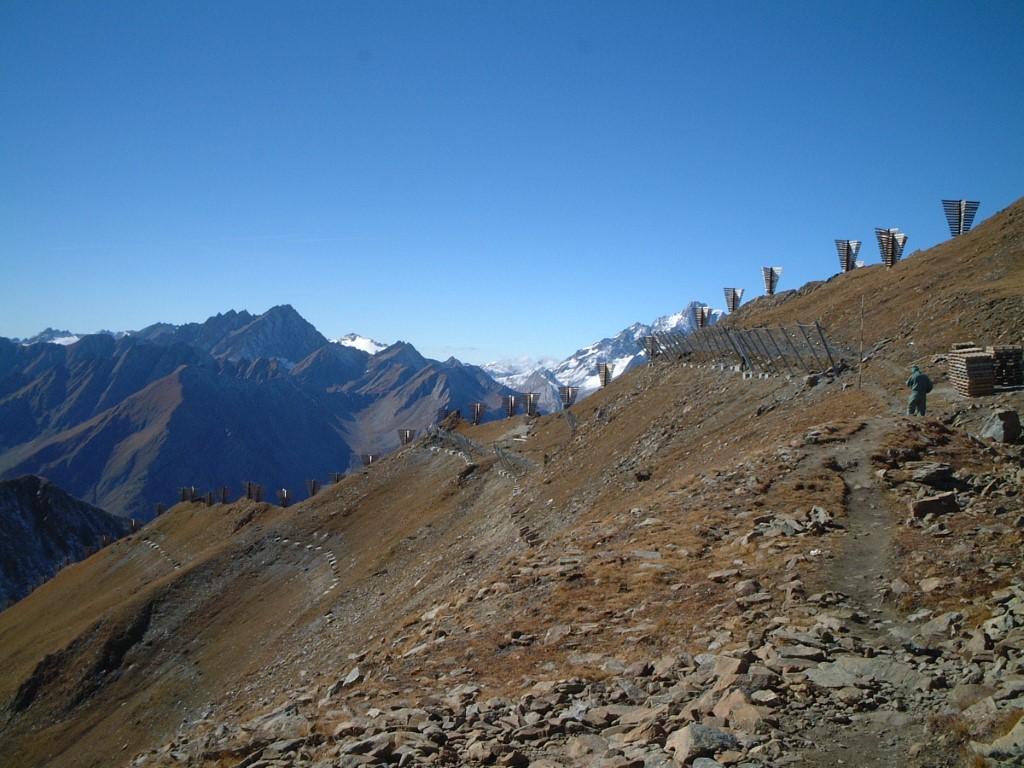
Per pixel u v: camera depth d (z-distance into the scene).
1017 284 38.38
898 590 13.33
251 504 118.00
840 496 19.48
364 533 82.44
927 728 8.45
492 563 41.00
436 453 97.56
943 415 25.53
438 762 9.72
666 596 15.62
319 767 10.12
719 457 33.62
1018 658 9.65
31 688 81.25
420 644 16.94
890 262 62.91
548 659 13.72
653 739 9.24
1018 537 14.70
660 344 73.00
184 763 12.12
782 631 12.18
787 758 8.27
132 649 81.94
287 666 50.44
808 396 35.25
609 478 43.91
